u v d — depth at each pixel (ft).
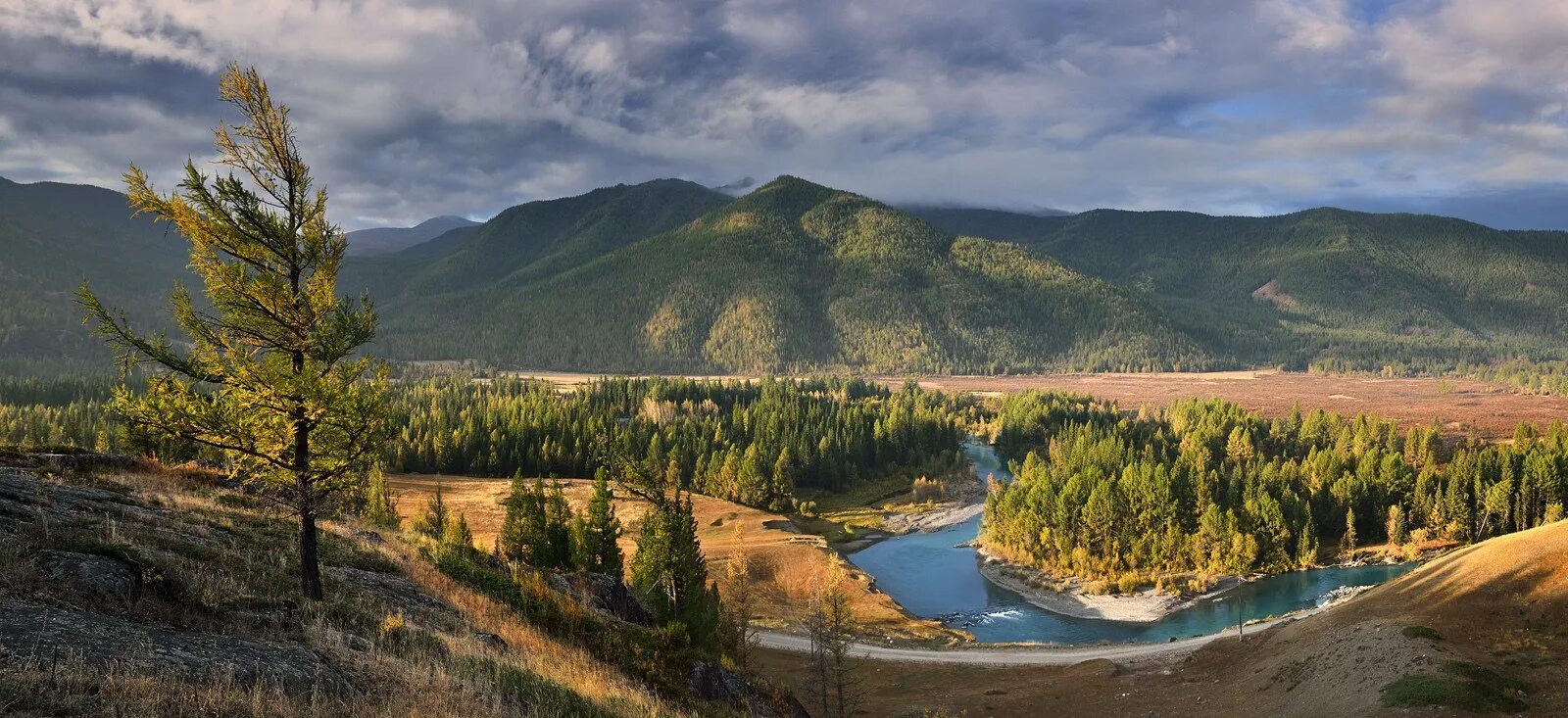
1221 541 421.18
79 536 64.85
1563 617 192.03
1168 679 226.79
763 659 256.11
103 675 41.88
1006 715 204.44
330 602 74.59
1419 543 453.99
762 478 543.80
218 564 75.61
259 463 73.82
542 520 234.58
